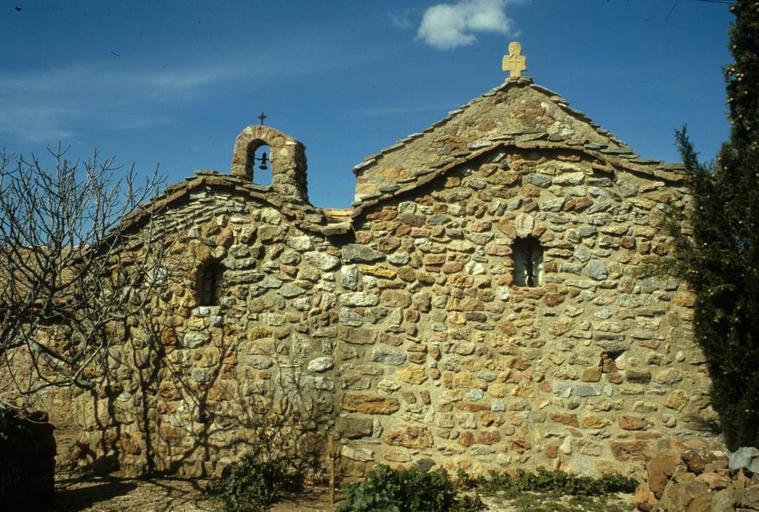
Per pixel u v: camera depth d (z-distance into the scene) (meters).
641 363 10.77
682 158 10.16
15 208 10.08
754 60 9.79
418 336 10.96
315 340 11.09
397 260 11.14
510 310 10.95
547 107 14.91
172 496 9.85
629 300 10.88
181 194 11.53
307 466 10.80
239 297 11.33
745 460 7.64
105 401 11.41
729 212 9.50
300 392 10.99
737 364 9.29
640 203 11.05
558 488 10.15
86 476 10.99
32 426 9.19
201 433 11.08
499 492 10.16
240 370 11.16
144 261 10.83
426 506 9.02
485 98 15.17
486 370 10.84
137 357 11.39
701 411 10.64
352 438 10.85
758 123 9.68
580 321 10.88
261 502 9.61
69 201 10.45
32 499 9.05
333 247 11.30
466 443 10.67
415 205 11.26
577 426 10.66
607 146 11.25
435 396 10.83
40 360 11.88
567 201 11.14
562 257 11.04
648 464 8.95
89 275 11.40
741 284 9.34
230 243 11.45
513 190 11.22
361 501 8.79
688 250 9.84
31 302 10.01
